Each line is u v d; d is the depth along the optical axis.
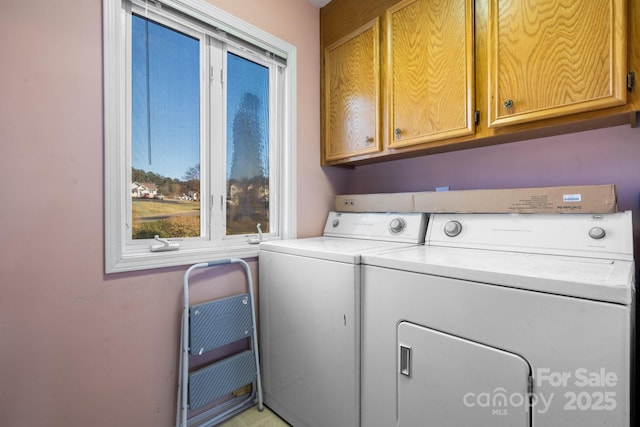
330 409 1.23
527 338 0.75
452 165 1.68
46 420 1.04
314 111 1.93
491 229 1.25
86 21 1.10
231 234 1.63
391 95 1.54
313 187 1.93
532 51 1.08
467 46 1.25
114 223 1.17
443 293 0.91
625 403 0.63
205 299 1.44
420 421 0.96
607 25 0.93
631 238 0.95
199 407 1.34
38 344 1.02
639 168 1.15
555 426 0.71
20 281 0.99
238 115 1.65
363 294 1.13
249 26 1.58
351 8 1.74
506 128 1.19
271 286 1.53
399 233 1.54
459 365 0.87
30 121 1.00
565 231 1.08
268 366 1.57
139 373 1.25
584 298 0.68
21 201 0.99
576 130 1.25
